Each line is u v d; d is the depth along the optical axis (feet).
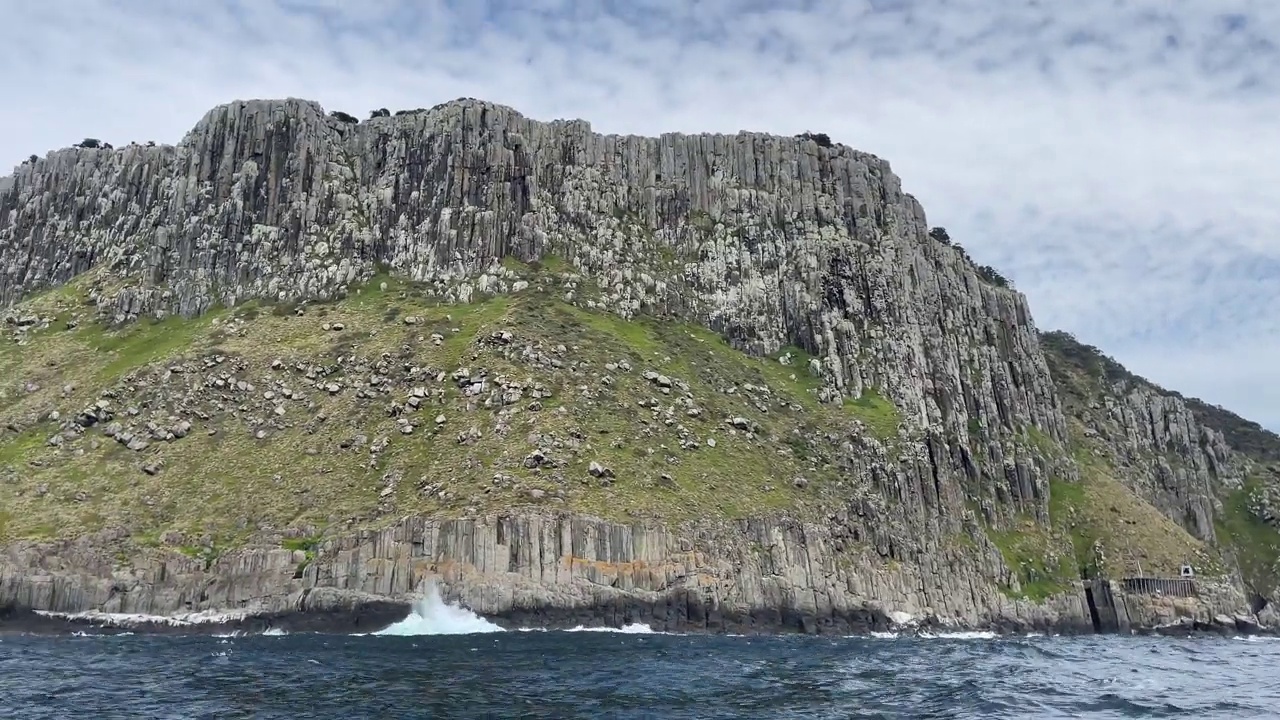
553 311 597.11
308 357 554.05
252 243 648.79
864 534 528.22
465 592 415.64
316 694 249.55
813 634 467.11
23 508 446.19
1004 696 271.08
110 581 412.77
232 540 436.35
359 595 412.16
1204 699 279.90
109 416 515.09
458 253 636.07
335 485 465.47
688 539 451.94
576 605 420.77
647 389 552.41
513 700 245.24
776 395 620.90
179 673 281.74
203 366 545.44
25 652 326.85
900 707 249.75
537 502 437.17
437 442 483.92
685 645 377.09
